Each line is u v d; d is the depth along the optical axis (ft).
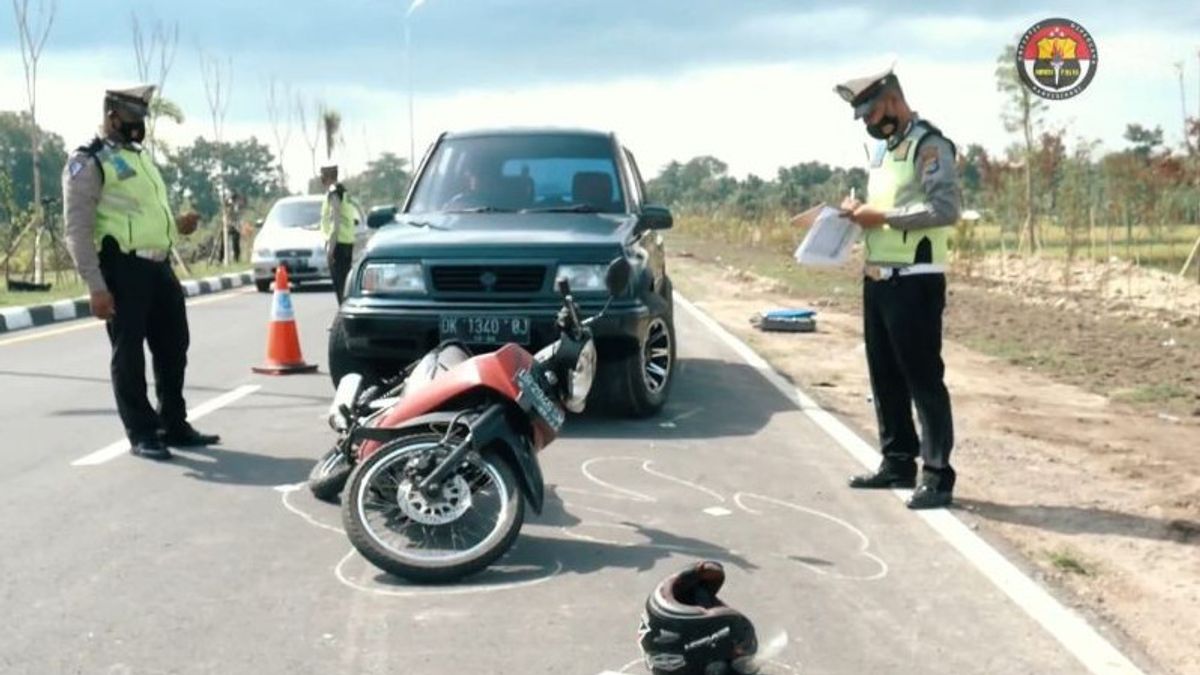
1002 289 78.28
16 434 28.35
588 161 33.19
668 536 20.36
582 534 20.43
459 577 17.89
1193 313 61.26
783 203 153.07
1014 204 106.52
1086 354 45.85
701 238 183.83
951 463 26.48
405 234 29.81
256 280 78.02
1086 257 98.63
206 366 40.06
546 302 28.40
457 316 28.35
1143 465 26.61
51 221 81.00
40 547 19.60
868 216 21.99
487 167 33.22
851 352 45.03
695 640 13.79
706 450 27.02
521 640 15.71
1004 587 17.87
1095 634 16.03
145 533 20.38
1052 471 25.88
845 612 16.80
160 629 16.07
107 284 25.36
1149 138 100.17
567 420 30.45
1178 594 17.95
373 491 18.90
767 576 18.33
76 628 16.08
